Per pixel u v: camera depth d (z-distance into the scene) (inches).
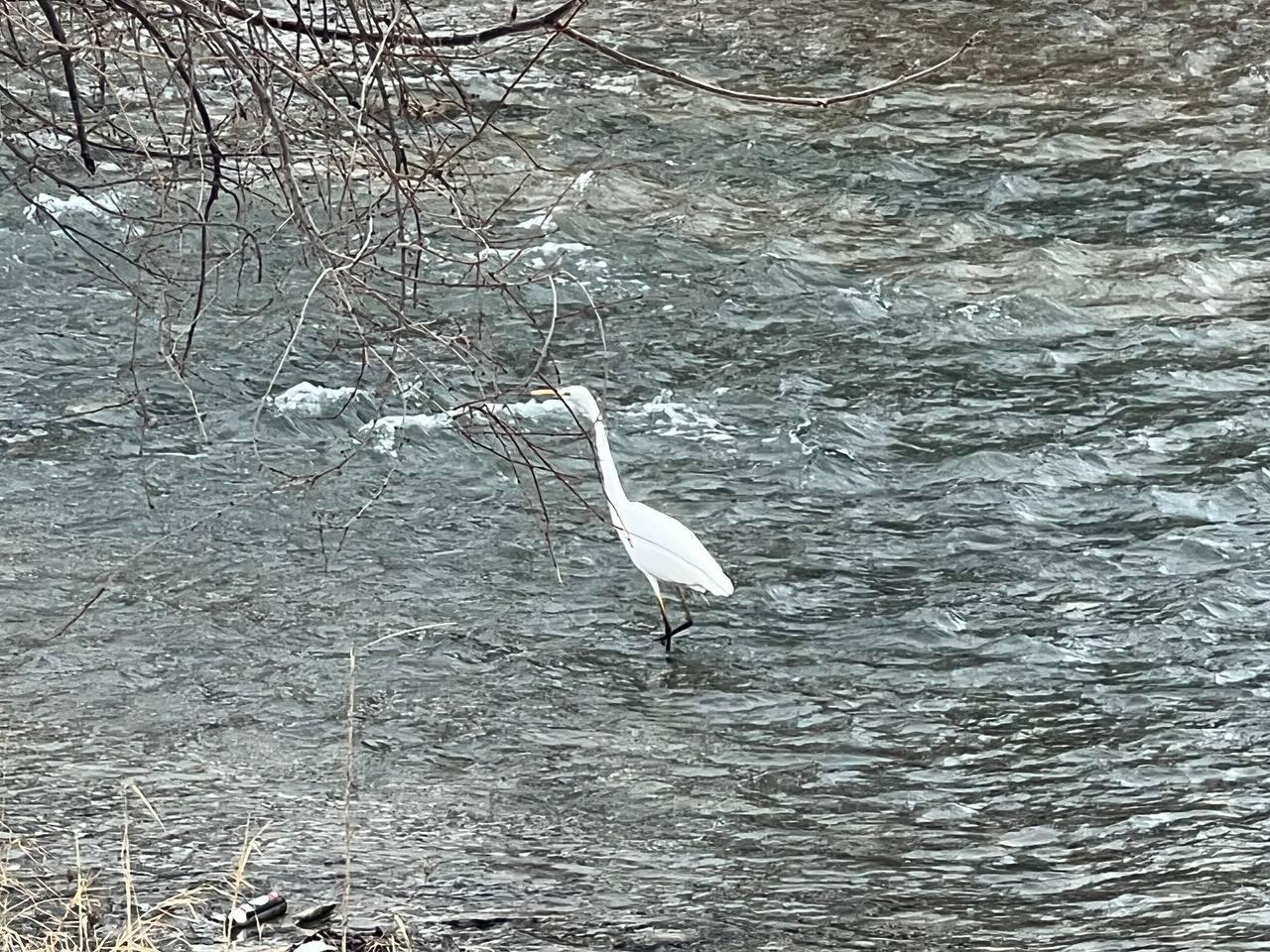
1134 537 407.2
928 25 743.7
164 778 308.0
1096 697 346.9
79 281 504.1
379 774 313.4
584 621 371.6
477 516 409.7
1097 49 722.8
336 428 440.8
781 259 537.6
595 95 655.1
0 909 252.2
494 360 201.5
